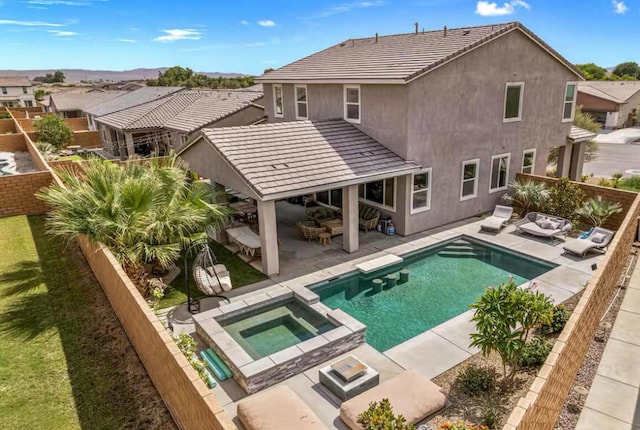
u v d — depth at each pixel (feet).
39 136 117.08
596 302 29.71
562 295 39.06
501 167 63.46
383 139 54.24
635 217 45.50
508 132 62.03
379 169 49.08
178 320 35.81
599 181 82.28
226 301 38.73
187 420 19.93
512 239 53.21
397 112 51.29
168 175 42.73
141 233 36.37
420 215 55.52
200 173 54.70
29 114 175.63
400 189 53.62
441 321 36.09
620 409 24.03
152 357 24.20
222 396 27.09
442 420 24.03
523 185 62.18
